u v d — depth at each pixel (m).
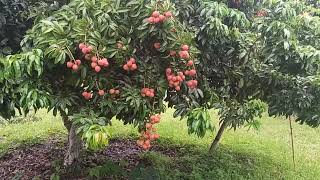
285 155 6.03
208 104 4.09
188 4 3.70
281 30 3.67
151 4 3.11
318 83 4.09
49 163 5.11
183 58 3.29
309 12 4.80
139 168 4.63
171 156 5.59
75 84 3.27
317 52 3.71
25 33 3.79
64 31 3.06
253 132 7.11
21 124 6.90
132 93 3.23
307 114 4.33
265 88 4.50
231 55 4.27
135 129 6.28
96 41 3.06
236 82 4.43
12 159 5.34
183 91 3.64
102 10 3.21
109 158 5.26
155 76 3.41
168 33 3.18
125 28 3.28
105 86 3.27
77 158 4.75
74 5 3.26
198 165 5.14
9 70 2.78
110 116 3.41
